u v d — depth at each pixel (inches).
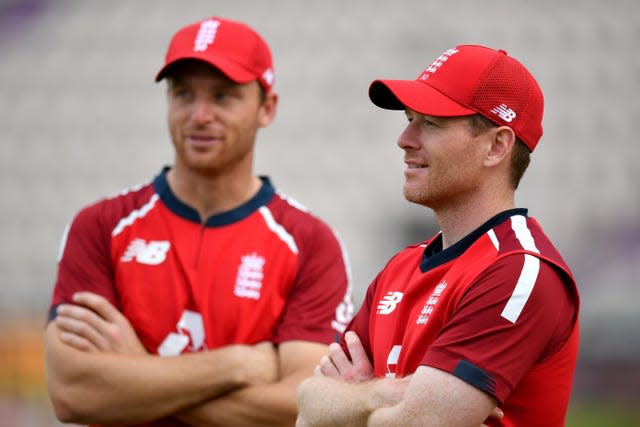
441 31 1985.7
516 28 1974.7
